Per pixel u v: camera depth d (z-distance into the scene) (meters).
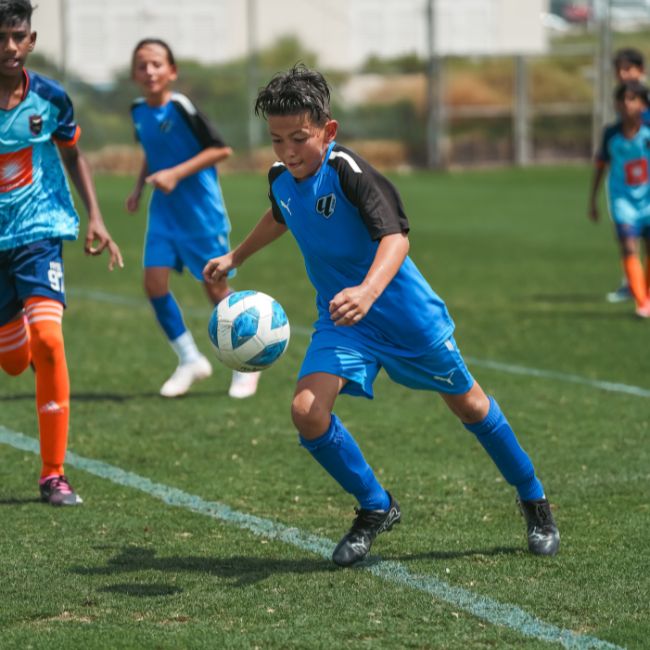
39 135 13.39
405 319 10.83
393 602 10.20
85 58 77.62
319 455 10.84
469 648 9.22
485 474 14.60
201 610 10.04
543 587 10.58
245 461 15.25
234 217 47.66
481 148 74.50
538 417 17.55
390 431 16.81
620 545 11.79
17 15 12.75
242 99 71.25
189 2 80.44
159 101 19.09
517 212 51.00
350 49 83.81
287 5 82.12
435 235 43.09
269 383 20.19
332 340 10.91
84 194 14.32
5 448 15.84
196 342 24.00
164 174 18.17
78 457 15.42
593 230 44.50
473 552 11.60
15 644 9.30
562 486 14.02
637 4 86.50
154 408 18.33
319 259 10.91
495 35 90.50
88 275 33.97
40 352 13.24
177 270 19.33
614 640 9.37
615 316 26.48
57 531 12.30
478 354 22.38
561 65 75.31
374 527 11.27
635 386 19.69
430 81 72.94
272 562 11.31
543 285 31.34
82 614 9.98
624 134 26.22
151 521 12.66
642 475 14.49
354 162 10.46
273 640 9.35
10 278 13.56
